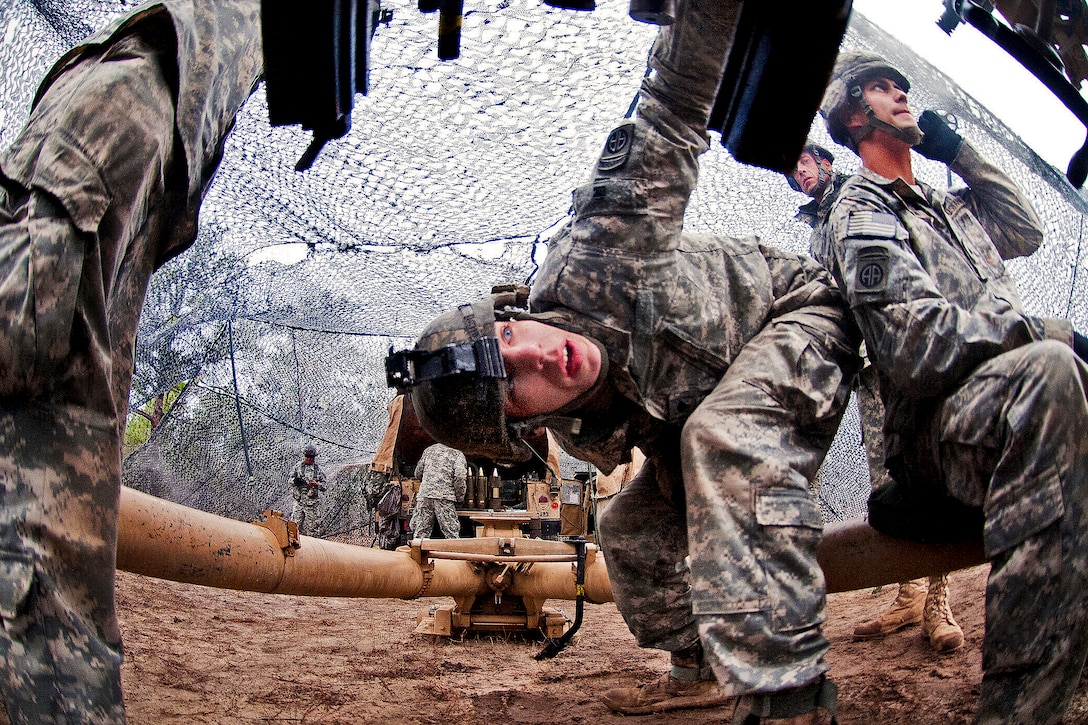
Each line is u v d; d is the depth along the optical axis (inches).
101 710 55.4
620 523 121.0
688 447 92.1
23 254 55.5
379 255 243.9
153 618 185.8
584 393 97.4
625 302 96.8
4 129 115.1
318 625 214.7
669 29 91.2
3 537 53.7
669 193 95.2
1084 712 88.2
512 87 152.2
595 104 157.5
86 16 125.3
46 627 54.2
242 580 113.7
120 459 61.6
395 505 371.9
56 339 56.2
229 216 214.5
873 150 119.4
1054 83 72.0
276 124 61.0
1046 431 82.9
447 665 164.1
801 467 91.4
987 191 127.7
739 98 62.4
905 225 112.7
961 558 109.0
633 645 189.6
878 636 156.4
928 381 93.8
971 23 72.4
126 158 59.6
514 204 203.8
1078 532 81.0
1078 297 129.1
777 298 108.0
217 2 68.7
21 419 56.1
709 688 128.1
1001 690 83.0
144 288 68.9
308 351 443.2
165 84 63.7
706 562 86.0
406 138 169.5
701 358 100.0
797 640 83.0
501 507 255.0
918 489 104.0
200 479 466.9
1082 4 73.3
